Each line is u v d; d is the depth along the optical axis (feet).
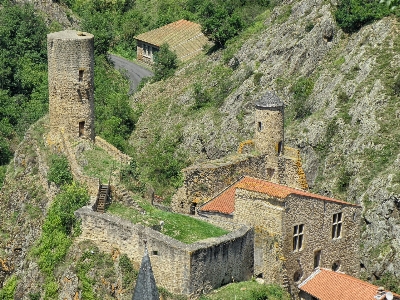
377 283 329.31
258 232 283.59
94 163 320.70
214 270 270.67
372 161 365.61
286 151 329.31
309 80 425.28
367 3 438.40
